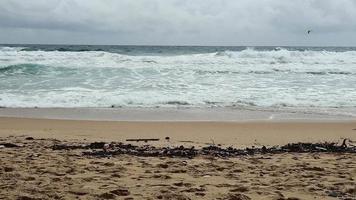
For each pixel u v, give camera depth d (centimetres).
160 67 2520
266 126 1196
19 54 2939
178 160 718
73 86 1881
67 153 765
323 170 646
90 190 492
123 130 1109
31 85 1891
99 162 679
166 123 1230
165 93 1755
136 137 1008
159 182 549
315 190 518
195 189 509
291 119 1321
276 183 554
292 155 786
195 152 798
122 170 622
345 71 2508
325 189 525
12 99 1591
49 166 636
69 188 500
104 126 1167
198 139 992
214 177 588
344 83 2084
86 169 622
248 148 848
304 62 2911
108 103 1559
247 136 1045
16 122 1212
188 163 691
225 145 919
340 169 655
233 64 2747
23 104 1515
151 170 627
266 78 2225
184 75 2264
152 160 714
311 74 2397
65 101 1576
